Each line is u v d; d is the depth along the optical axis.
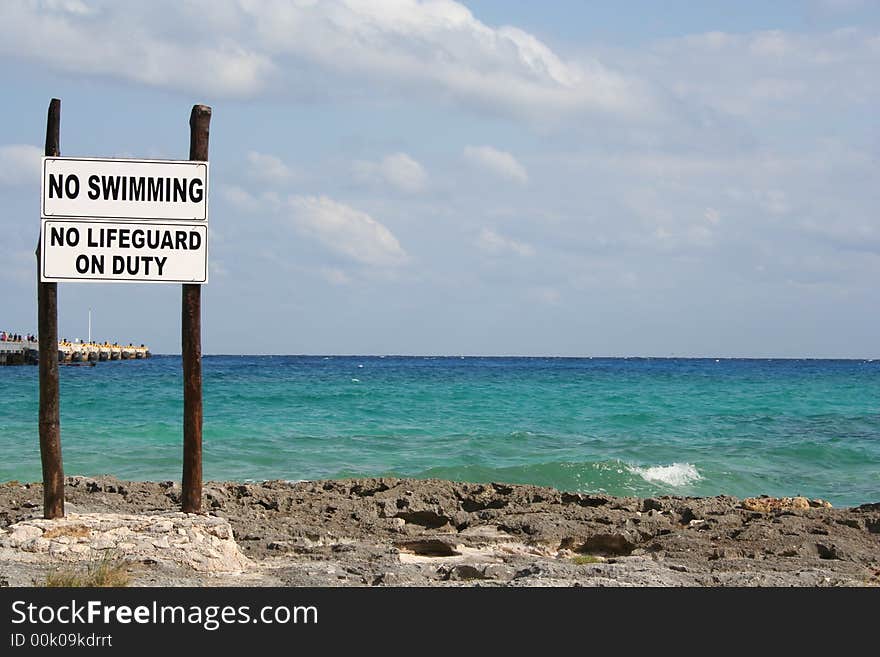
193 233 11.46
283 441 28.59
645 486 21.62
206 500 15.20
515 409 43.03
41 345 11.27
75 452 25.28
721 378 88.19
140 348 151.88
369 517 14.43
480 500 16.09
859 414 43.00
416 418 37.72
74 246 11.20
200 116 11.46
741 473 23.61
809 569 11.12
